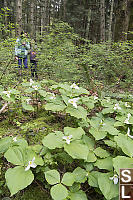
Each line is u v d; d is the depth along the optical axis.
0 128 2.87
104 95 4.29
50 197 1.71
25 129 2.78
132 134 2.69
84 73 5.21
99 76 5.35
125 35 6.73
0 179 1.86
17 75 4.47
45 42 5.88
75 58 5.38
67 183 1.56
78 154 1.77
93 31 14.80
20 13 6.66
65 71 5.28
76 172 1.78
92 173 1.77
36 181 1.88
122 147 1.91
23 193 1.74
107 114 3.28
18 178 1.54
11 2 12.50
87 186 1.84
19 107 3.42
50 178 1.60
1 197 1.68
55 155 2.04
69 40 5.77
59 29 5.91
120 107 2.98
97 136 2.18
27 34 4.62
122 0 7.59
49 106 2.82
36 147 2.11
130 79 4.61
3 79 3.84
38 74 5.65
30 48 5.52
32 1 13.08
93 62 5.03
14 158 1.77
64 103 3.04
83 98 3.13
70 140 1.94
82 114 2.65
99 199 1.72
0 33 3.81
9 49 3.74
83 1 17.03
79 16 15.18
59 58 5.30
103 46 5.24
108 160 1.89
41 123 3.11
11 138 2.06
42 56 5.42
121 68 4.90
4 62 4.02
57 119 3.32
